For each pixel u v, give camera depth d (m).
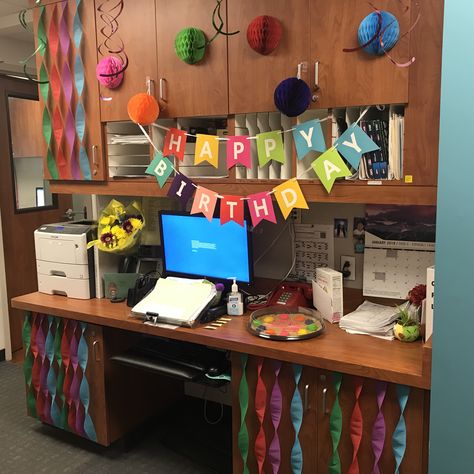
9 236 3.93
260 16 2.04
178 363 2.27
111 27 2.48
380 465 1.79
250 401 2.05
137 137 2.56
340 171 1.98
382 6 1.83
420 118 1.82
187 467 2.56
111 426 2.59
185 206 2.66
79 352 2.58
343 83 1.94
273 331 2.04
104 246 2.61
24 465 2.59
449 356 1.56
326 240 2.47
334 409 1.86
